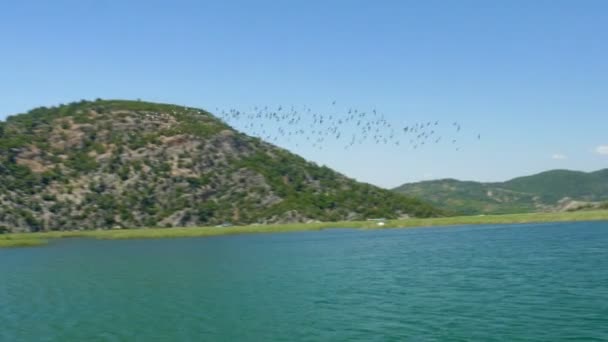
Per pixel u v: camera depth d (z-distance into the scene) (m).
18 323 44.53
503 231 140.38
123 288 60.72
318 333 39.59
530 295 50.47
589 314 42.25
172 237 163.12
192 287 60.72
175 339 38.88
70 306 50.91
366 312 45.81
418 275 66.00
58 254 106.19
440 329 39.47
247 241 136.88
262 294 55.56
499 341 36.09
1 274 75.19
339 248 108.19
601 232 121.62
